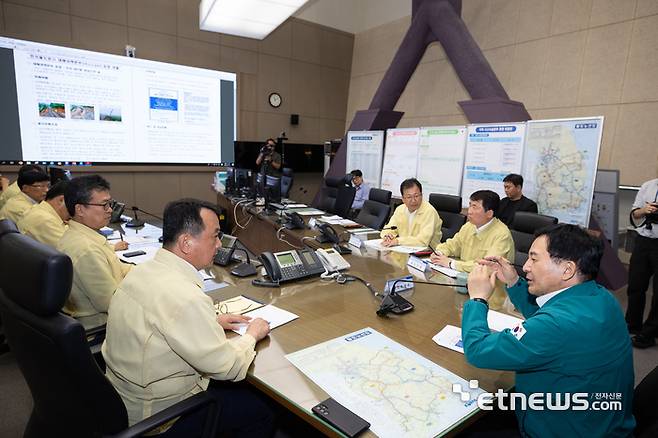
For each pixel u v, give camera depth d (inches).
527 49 194.5
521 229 100.4
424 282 72.7
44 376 36.9
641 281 110.9
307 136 289.6
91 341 59.1
